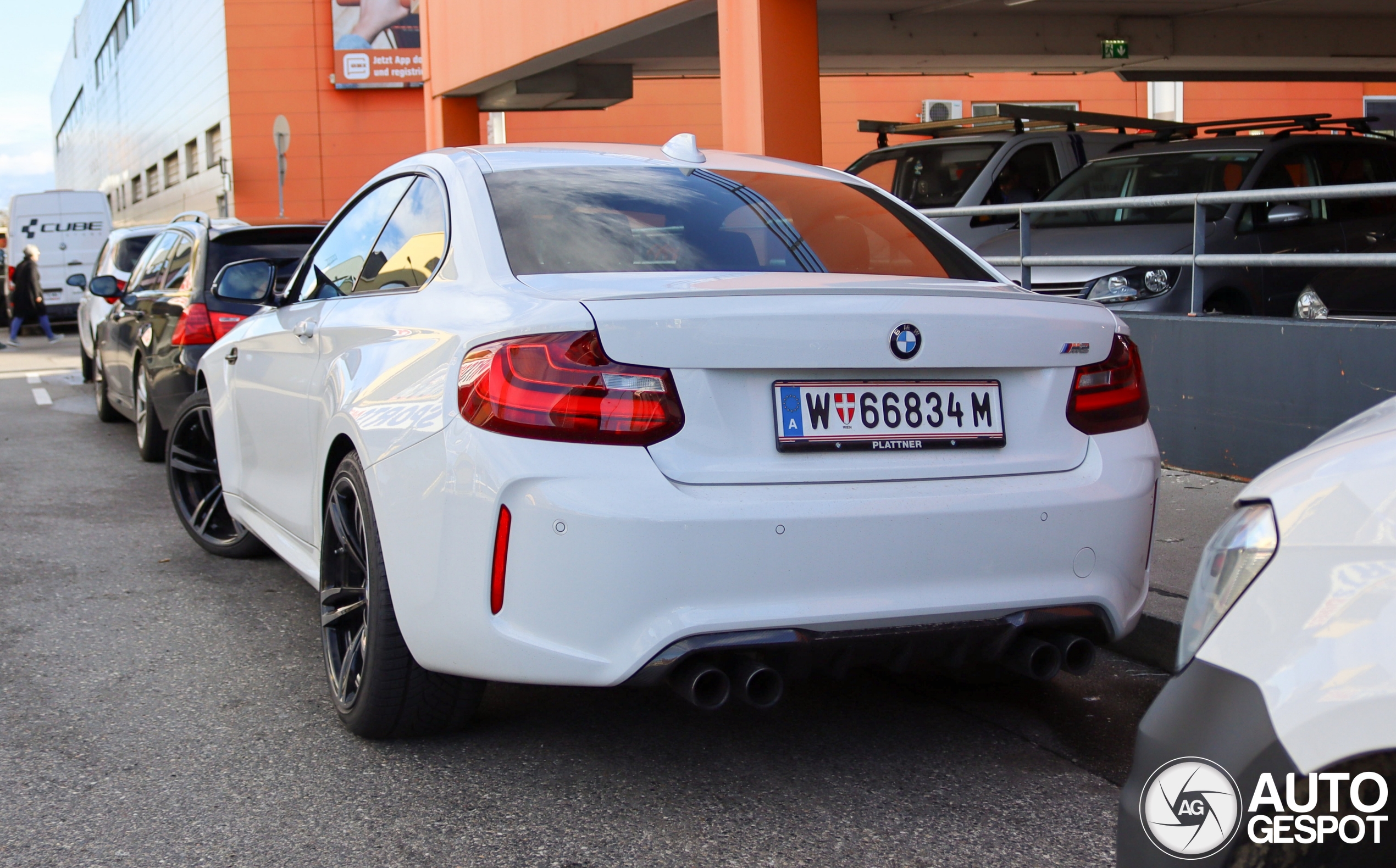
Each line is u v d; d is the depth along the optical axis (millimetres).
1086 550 2961
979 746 3395
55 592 5066
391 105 26047
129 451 9008
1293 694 1604
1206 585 1801
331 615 3514
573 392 2656
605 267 3174
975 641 2910
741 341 2711
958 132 12500
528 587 2678
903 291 2877
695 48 14562
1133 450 3104
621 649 2643
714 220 3500
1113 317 3221
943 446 2895
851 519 2723
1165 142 10125
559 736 3453
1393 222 9352
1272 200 5957
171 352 7559
